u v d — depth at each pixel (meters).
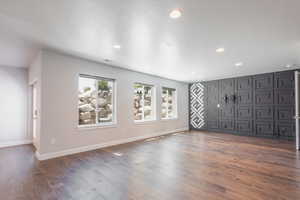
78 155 3.52
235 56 3.65
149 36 2.61
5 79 4.29
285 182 2.27
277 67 4.73
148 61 4.05
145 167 2.85
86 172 2.64
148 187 2.16
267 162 3.09
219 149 4.04
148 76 5.63
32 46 3.04
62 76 3.49
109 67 4.42
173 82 6.81
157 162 3.10
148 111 5.80
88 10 1.89
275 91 5.34
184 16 2.02
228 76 6.09
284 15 1.99
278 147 4.25
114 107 4.58
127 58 3.79
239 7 1.83
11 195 1.97
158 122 5.99
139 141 4.98
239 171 2.67
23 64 4.27
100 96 4.37
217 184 2.23
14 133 4.38
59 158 3.32
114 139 4.50
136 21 2.14
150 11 1.91
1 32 2.46
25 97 4.56
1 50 3.23
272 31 2.42
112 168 2.81
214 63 4.24
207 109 7.02
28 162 3.08
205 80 6.92
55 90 3.38
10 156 3.44
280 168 2.79
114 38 2.68
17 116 4.43
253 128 5.78
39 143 3.22
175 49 3.20
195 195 1.96
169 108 6.79
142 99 5.59
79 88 3.94
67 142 3.56
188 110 7.64
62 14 1.97
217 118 6.70
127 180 2.36
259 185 2.19
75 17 2.05
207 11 1.91
